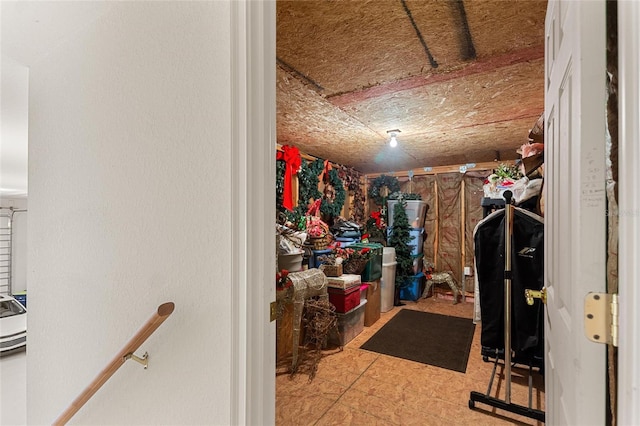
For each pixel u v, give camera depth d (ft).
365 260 11.66
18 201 21.75
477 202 15.51
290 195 10.66
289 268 9.00
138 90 3.62
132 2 3.68
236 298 2.76
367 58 5.45
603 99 1.89
